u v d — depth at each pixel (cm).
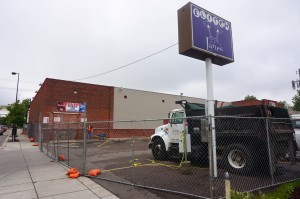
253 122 838
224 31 903
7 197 626
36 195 640
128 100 3225
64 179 806
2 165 1093
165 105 3688
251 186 685
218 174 841
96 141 1535
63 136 1909
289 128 960
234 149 857
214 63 927
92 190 678
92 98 2858
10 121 2942
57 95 2589
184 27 814
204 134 720
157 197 613
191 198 603
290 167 986
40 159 1266
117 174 869
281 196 596
